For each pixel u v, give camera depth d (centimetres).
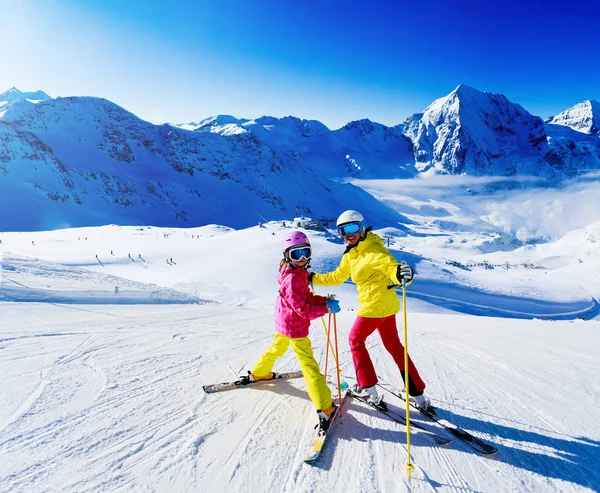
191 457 244
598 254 14750
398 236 19325
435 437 283
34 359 402
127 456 241
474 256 14575
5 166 17500
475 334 721
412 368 313
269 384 371
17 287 805
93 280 1112
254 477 228
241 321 736
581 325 930
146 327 602
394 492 220
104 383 350
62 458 235
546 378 420
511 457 261
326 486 223
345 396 351
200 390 350
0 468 222
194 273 5000
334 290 4075
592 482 235
